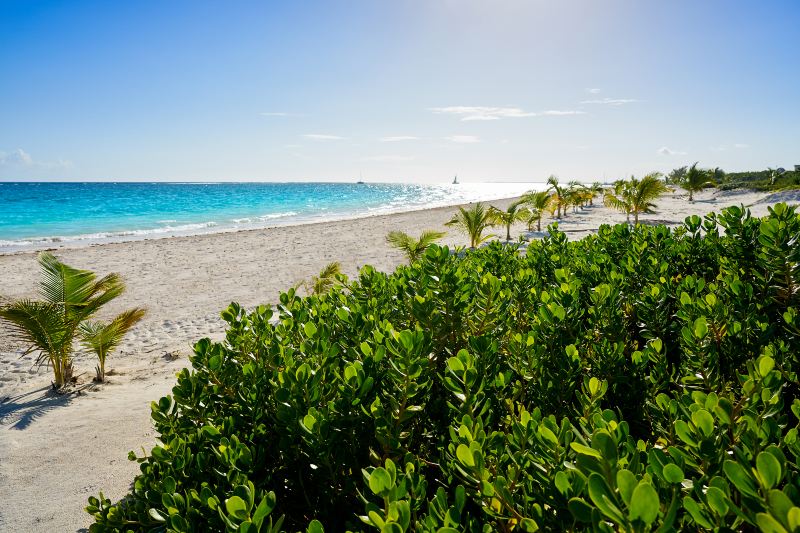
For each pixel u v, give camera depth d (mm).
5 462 3812
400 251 16594
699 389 1816
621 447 1103
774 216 3055
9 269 13758
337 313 2494
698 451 1091
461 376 1611
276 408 1808
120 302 10352
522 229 21031
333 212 41250
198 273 13398
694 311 2186
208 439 1762
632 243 3771
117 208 43188
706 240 3615
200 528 1381
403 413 1672
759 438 1126
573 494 1001
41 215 35406
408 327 2672
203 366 2215
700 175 37312
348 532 1180
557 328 2145
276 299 10391
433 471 1824
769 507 770
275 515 1758
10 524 3045
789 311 2080
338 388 1824
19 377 6141
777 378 1345
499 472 1265
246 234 22203
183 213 38656
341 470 1716
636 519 737
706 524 883
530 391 1962
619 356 2035
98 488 3406
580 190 30562
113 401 5039
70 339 5562
